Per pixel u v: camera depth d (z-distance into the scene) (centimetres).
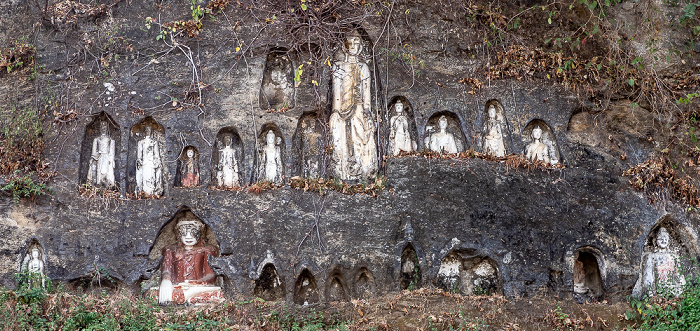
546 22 1200
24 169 1078
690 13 1184
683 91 1192
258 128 1120
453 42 1180
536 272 1080
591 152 1155
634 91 1186
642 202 1128
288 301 1043
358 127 1145
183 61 1134
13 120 1104
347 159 1135
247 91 1129
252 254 1059
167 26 1140
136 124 1117
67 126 1103
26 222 1055
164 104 1118
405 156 1114
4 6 1170
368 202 1088
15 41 1149
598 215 1114
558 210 1111
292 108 1138
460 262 1095
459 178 1106
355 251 1066
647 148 1168
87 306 990
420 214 1085
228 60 1138
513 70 1178
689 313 1012
